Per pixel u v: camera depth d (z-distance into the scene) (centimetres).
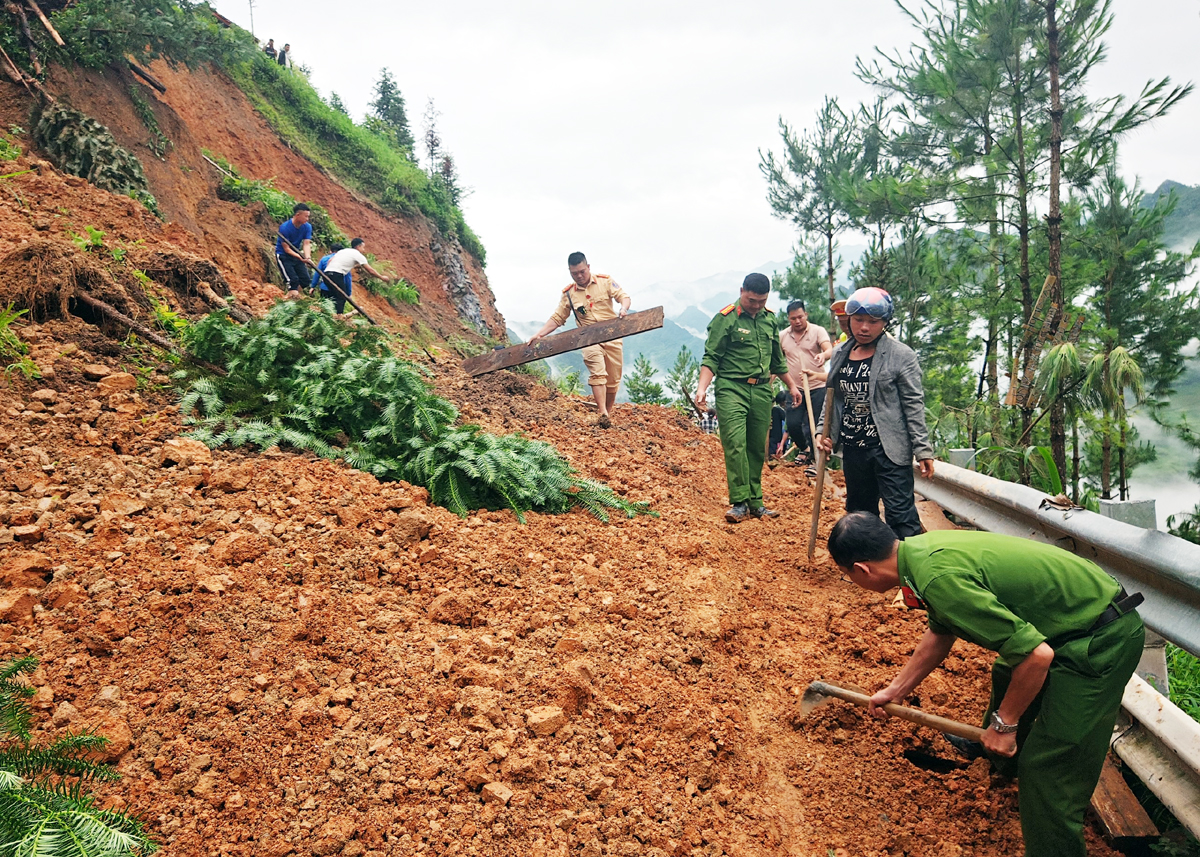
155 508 386
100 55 1212
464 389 830
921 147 1418
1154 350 1343
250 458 478
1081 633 256
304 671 297
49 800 211
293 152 1933
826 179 1542
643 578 448
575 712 324
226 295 740
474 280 2688
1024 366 1131
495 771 279
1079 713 254
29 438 418
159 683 281
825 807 316
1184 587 289
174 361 561
